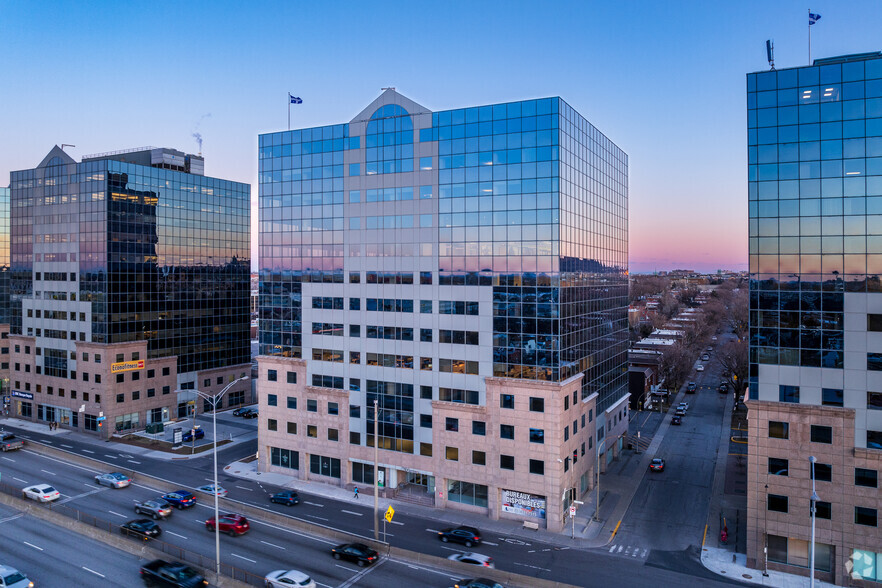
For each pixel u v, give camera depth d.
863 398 44.84
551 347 56.75
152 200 96.62
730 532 55.44
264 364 73.12
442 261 62.50
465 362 60.88
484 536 54.16
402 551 48.94
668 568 48.00
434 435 61.91
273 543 51.56
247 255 116.38
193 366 104.25
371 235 66.75
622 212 84.31
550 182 57.53
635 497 64.88
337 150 69.31
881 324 44.38
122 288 91.38
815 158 46.78
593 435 68.38
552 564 48.44
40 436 90.50
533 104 58.62
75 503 61.31
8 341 115.12
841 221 45.81
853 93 45.72
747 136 48.94
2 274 116.50
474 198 61.22
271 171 74.19
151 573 44.59
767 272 47.97
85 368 91.81
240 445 85.69
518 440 57.53
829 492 45.78
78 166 92.62
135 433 91.56
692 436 91.56
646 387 111.81
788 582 45.81
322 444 69.00
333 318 68.81
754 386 48.31
